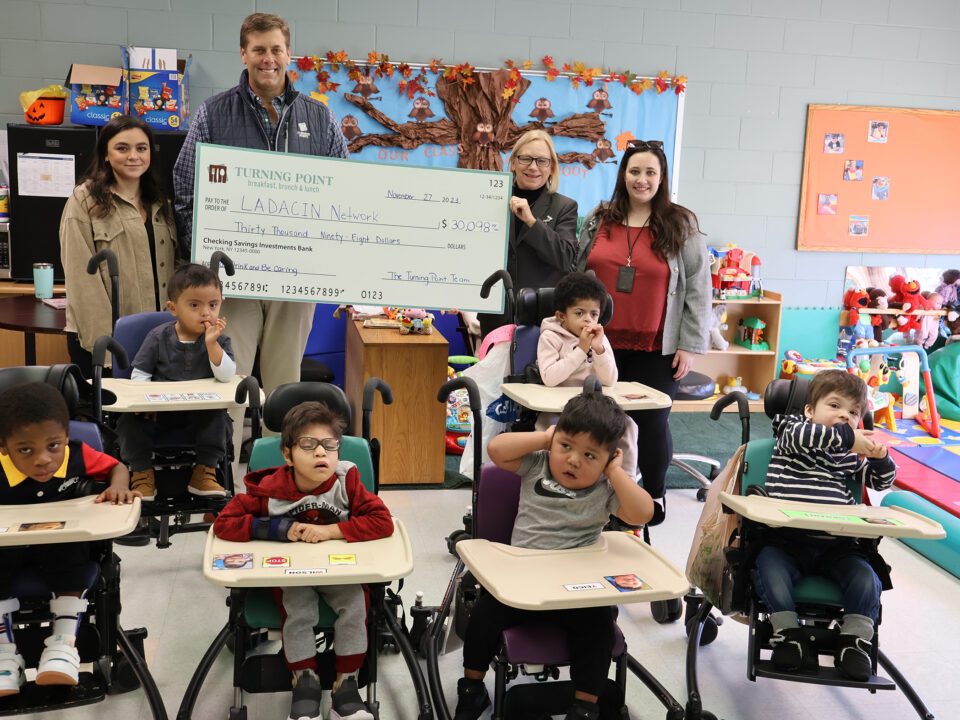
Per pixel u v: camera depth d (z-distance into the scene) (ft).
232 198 11.98
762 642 8.14
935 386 20.34
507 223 12.42
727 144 20.18
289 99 12.51
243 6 17.67
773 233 20.76
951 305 21.40
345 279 12.32
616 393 9.72
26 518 6.89
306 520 7.50
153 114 15.93
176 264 13.52
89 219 12.76
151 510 9.56
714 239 20.58
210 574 6.51
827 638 7.79
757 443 8.86
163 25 17.47
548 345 10.05
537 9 18.81
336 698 7.13
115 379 9.82
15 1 16.92
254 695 8.46
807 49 20.13
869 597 7.66
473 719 7.49
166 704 8.23
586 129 19.29
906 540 12.98
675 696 8.87
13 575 7.16
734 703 8.82
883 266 21.31
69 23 17.16
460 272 12.46
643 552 7.52
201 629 9.66
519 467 7.73
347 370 17.40
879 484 8.46
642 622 10.41
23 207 15.90
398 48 18.40
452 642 8.49
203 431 9.82
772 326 20.49
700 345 11.69
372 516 7.39
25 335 14.44
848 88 20.51
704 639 9.73
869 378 19.60
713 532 8.64
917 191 21.11
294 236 12.17
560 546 7.59
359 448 8.30
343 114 18.35
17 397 6.81
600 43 19.20
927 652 9.93
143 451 9.77
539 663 6.93
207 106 12.48
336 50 18.16
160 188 13.26
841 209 20.86
